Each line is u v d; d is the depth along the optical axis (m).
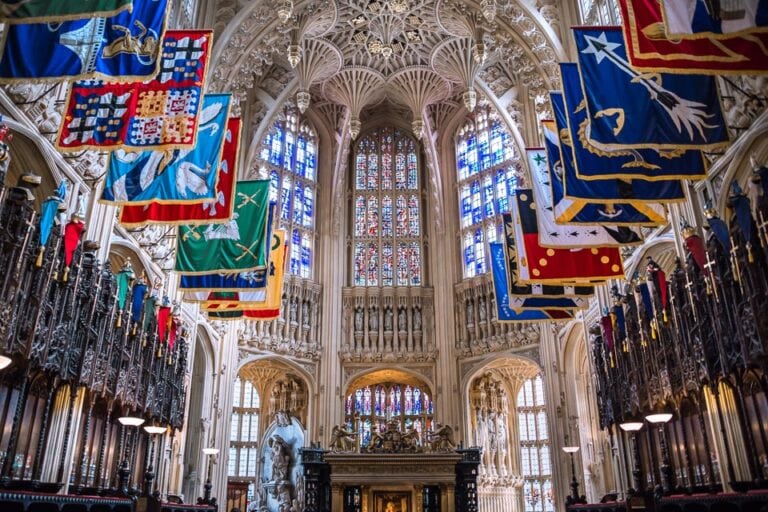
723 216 16.91
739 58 11.03
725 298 14.68
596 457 28.08
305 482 22.84
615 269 18.81
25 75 10.95
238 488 35.84
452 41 33.31
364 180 41.16
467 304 36.78
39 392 14.76
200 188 15.55
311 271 37.72
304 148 40.03
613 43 13.70
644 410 19.97
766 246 13.00
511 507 35.06
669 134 12.70
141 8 12.05
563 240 18.08
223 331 31.19
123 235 21.36
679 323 17.25
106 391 17.22
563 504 28.86
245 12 27.59
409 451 23.52
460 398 35.06
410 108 38.66
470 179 39.38
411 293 37.88
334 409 34.75
